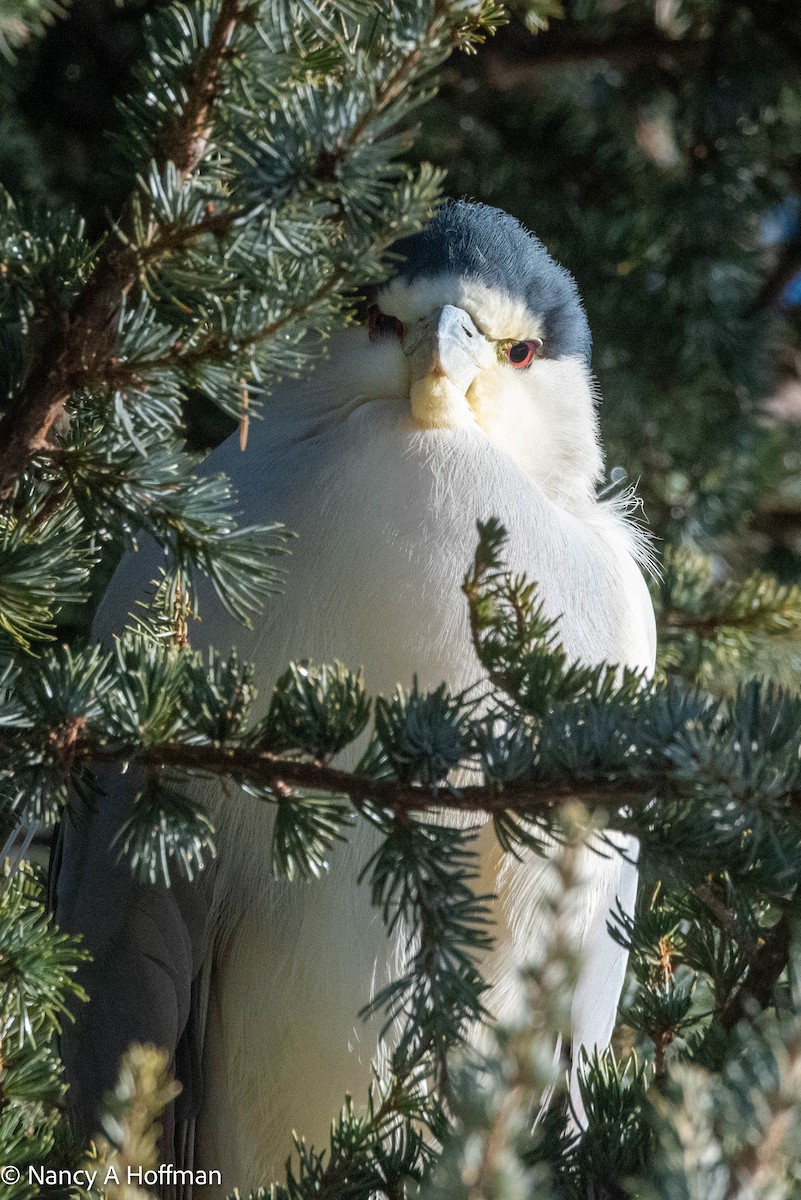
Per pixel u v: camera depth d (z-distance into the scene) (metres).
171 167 3.43
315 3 3.66
